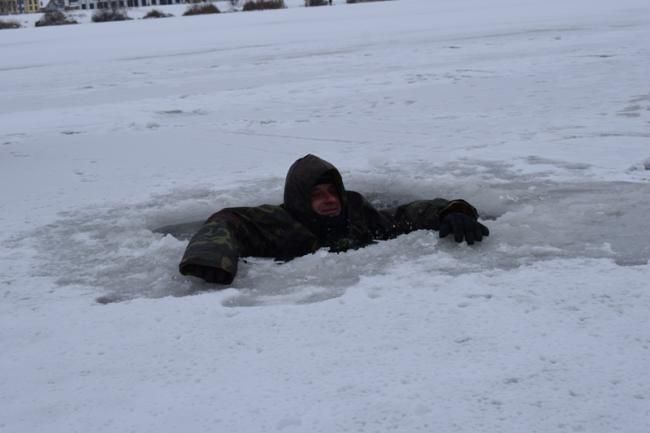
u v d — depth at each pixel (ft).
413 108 35.53
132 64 66.85
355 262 13.94
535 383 9.10
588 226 15.49
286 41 82.17
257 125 33.37
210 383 9.62
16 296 13.42
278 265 14.21
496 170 21.97
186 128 33.63
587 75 42.65
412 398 8.89
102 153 28.86
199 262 13.02
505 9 117.39
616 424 8.22
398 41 73.26
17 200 21.70
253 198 20.10
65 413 9.14
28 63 74.28
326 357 10.11
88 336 11.39
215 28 117.50
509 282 12.44
